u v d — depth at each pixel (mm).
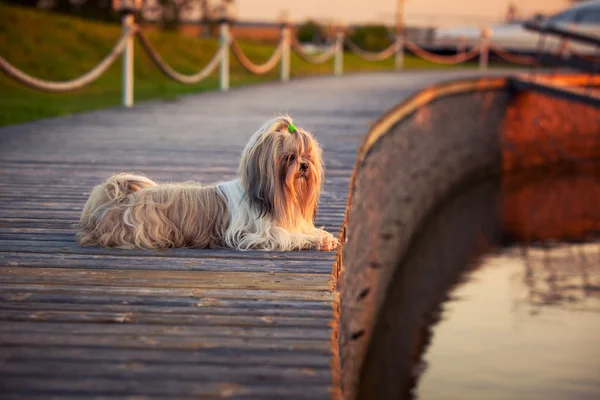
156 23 28406
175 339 3162
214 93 15375
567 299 9555
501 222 14562
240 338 3184
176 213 4562
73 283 3857
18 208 5582
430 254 12242
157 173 7012
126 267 4133
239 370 2887
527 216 15180
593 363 7324
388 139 11320
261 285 3865
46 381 2771
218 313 3465
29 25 20422
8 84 16719
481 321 8727
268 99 14180
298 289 3811
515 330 8289
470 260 11742
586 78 22359
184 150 8367
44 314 3418
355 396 6676
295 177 4363
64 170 7152
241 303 3596
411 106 13180
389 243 11148
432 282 10523
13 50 18594
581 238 13398
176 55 22719
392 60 30594
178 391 2715
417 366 7184
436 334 8195
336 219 5406
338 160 7914
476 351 7680
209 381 2795
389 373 7199
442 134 15867
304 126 10453
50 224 5098
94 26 22953
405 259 11914
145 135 9516
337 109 12539
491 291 10047
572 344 7863
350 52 32000
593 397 6473
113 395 2680
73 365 2904
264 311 3494
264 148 4320
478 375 7000
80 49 20656
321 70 24953
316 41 32500
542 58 20984
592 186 18359
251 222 4508
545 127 20375
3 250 4438
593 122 21562
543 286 10242
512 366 7148
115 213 4566
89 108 14859
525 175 19500
